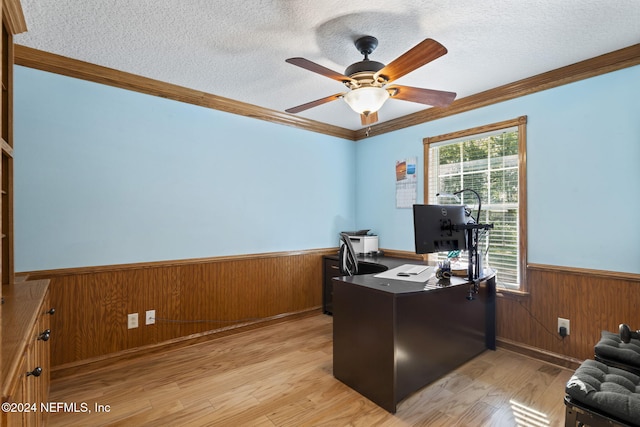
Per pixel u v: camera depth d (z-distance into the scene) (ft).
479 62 7.94
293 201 12.37
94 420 6.29
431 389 7.36
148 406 6.74
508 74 8.61
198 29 6.61
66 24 6.41
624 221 7.44
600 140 7.77
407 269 9.01
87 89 8.23
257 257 11.26
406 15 6.13
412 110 11.39
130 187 8.84
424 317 7.29
